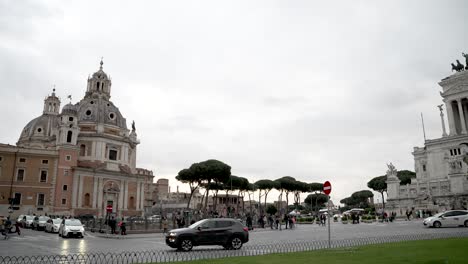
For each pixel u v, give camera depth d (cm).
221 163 8331
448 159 8256
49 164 8112
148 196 14525
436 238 2386
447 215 3825
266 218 6650
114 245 2784
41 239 3416
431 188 7569
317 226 5716
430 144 8912
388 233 3341
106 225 4950
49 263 1720
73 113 8819
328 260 1469
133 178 9688
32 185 7819
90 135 9256
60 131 8612
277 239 3156
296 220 7125
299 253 1777
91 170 8688
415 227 4053
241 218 7350
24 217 5719
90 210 8544
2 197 7475
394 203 8075
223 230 2311
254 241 2983
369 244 2138
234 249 2302
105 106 10062
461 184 7044
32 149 7950
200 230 2267
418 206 7250
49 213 7856
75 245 2783
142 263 1638
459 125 9281
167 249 2400
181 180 8819
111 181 9138
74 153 8500
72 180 8381
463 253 1577
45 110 10594
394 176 8362
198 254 2006
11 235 3916
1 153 7606
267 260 1523
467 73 9000
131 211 9406
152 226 5050
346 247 1997
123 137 9856
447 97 9344
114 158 9650
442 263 1298
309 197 13962
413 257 1487
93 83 10425
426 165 9019
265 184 10725
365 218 6456
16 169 7725
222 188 10044
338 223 6556
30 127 10419
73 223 3775
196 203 15600
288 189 11269
